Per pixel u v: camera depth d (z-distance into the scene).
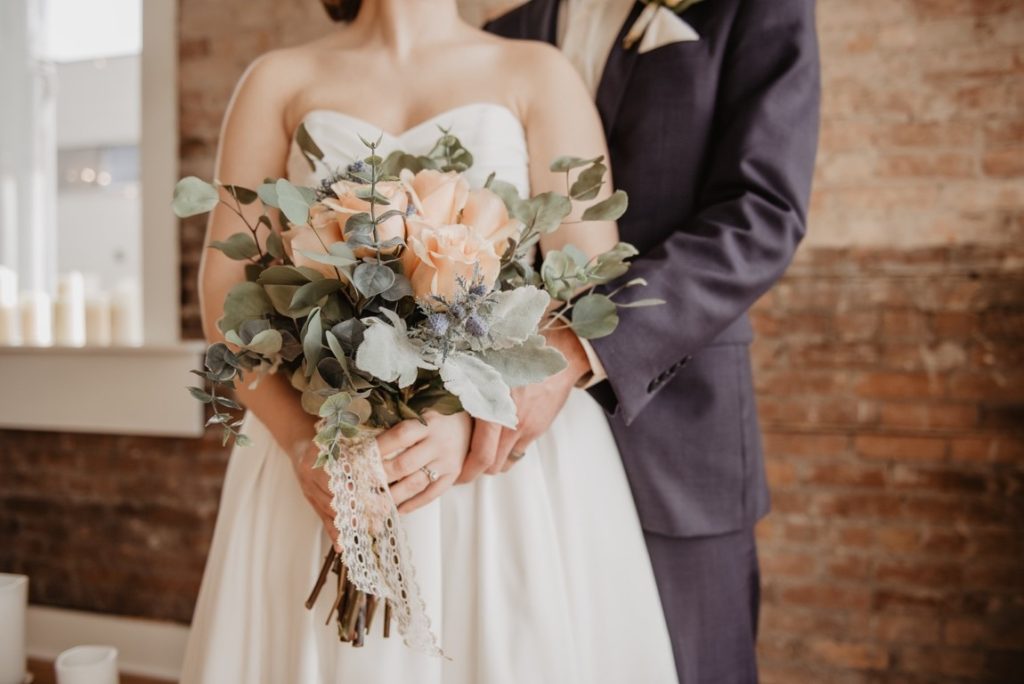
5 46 2.65
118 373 2.44
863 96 1.98
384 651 0.88
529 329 0.72
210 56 2.38
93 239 2.67
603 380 0.96
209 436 2.45
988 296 1.93
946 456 1.97
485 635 0.89
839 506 2.05
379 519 0.79
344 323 0.73
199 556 2.48
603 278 0.84
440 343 0.70
